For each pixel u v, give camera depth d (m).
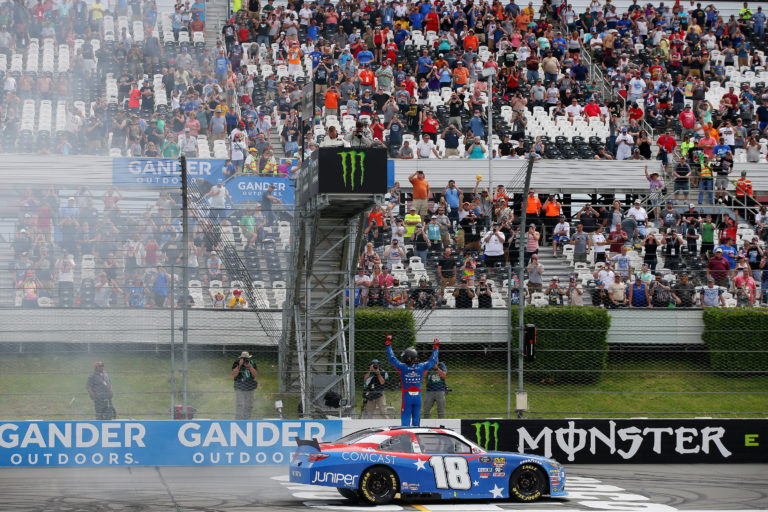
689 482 52.09
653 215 95.50
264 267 75.94
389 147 96.06
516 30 124.75
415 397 56.69
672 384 69.38
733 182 96.06
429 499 45.31
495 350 61.03
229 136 96.88
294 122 98.00
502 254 77.62
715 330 70.94
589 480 52.50
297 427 56.53
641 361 72.75
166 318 69.44
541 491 45.25
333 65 110.50
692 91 114.06
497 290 76.75
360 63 111.69
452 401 65.75
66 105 100.25
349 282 62.12
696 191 92.69
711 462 60.38
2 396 62.47
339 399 61.59
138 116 97.50
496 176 93.50
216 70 107.62
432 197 89.56
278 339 69.56
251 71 112.06
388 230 80.19
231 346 71.12
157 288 70.69
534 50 116.56
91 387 59.00
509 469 44.97
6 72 106.62
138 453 55.44
